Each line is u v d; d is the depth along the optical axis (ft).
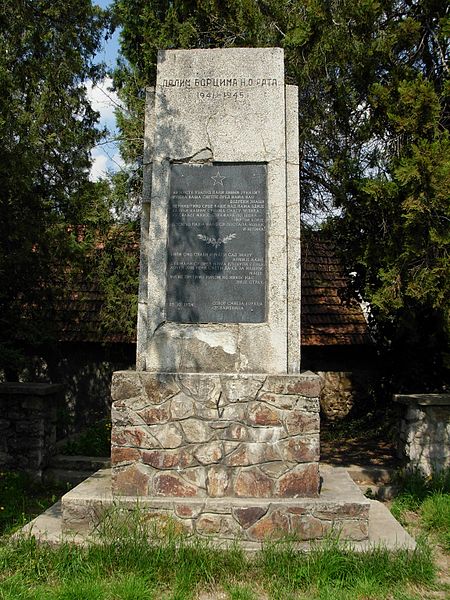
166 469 15.25
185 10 30.66
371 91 24.44
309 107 28.02
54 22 33.06
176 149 16.74
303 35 25.46
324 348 36.17
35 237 27.27
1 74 26.76
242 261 16.31
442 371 30.45
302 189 31.48
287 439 15.26
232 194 16.53
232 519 14.60
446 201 20.54
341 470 18.52
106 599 12.28
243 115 16.74
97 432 29.12
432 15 24.97
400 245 23.44
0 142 25.11
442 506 19.27
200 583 13.12
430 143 21.76
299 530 14.60
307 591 12.97
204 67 16.98
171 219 16.55
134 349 34.99
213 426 15.31
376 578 13.39
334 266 39.52
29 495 22.48
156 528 14.49
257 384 15.39
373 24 25.02
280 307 16.02
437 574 14.53
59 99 33.22
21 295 30.09
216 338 15.98
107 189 32.40
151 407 15.44
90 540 14.24
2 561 13.61
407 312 26.48
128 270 32.53
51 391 24.22
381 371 34.83
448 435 23.04
